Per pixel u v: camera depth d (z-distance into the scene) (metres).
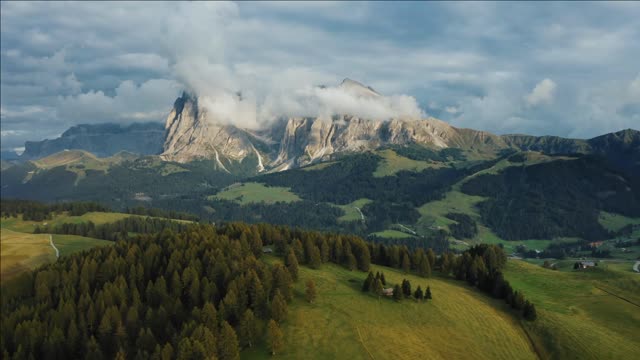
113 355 108.31
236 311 117.88
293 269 146.50
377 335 117.62
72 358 111.19
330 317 123.94
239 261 144.25
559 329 136.75
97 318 118.75
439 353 115.69
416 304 141.38
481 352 120.75
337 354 107.25
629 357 124.31
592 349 127.06
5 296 149.00
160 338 112.00
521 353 125.50
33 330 112.62
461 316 138.88
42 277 148.38
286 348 108.06
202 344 98.44
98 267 150.88
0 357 110.88
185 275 131.25
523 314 146.25
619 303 160.00
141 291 134.62
